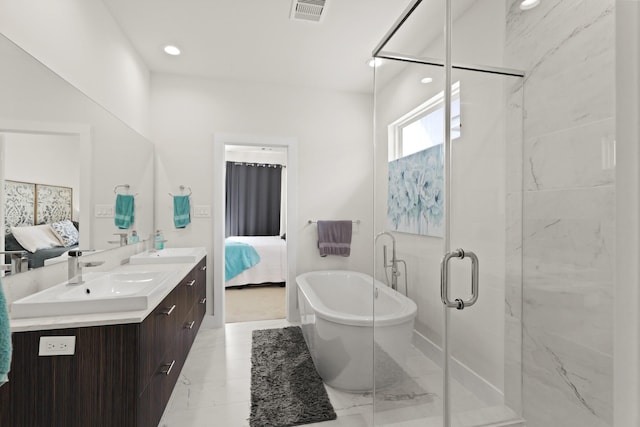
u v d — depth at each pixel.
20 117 1.41
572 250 1.12
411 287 1.62
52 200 1.64
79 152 1.85
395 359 1.67
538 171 1.25
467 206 1.39
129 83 2.62
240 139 3.33
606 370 1.01
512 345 1.33
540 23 1.25
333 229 3.51
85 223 1.93
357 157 3.64
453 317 1.36
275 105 3.43
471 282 1.39
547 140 1.21
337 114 3.59
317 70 3.14
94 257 2.04
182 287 2.04
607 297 1.01
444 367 1.35
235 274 4.65
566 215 1.14
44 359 1.20
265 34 2.53
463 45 1.43
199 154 3.25
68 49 1.76
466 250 1.38
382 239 1.92
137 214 2.75
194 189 3.24
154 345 1.45
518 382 1.31
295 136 3.48
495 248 1.38
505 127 1.37
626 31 0.26
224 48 2.74
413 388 1.53
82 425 1.22
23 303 1.24
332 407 1.92
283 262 4.91
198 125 3.25
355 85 3.47
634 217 0.25
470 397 1.34
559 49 1.18
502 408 1.33
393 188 1.83
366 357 2.03
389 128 1.88
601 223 1.03
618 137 0.27
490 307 1.38
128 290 1.85
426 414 1.45
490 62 1.40
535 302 1.25
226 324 3.33
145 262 2.44
